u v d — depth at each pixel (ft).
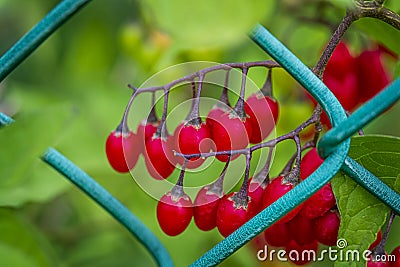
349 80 1.00
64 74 1.41
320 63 0.80
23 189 0.98
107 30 1.42
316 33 1.22
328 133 0.70
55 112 0.69
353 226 0.79
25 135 0.69
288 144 1.15
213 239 1.21
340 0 0.77
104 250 1.26
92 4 1.40
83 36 1.42
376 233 0.79
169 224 0.79
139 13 1.23
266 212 0.72
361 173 0.76
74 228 1.26
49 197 1.01
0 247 0.76
